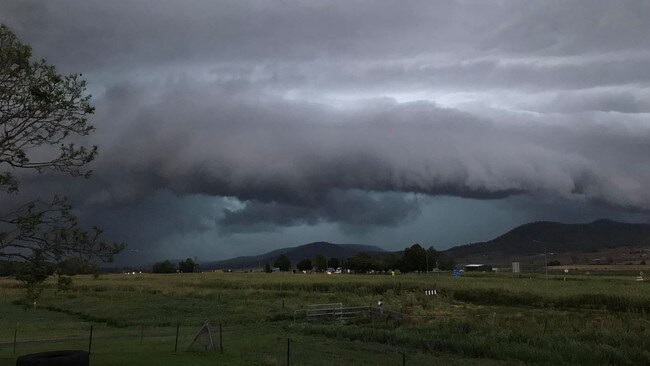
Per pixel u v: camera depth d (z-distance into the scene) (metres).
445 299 68.69
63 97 15.92
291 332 39.62
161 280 108.88
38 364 15.37
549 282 89.75
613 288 72.62
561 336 33.75
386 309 51.59
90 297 71.75
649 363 26.38
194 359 23.25
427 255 172.88
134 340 33.38
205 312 53.88
